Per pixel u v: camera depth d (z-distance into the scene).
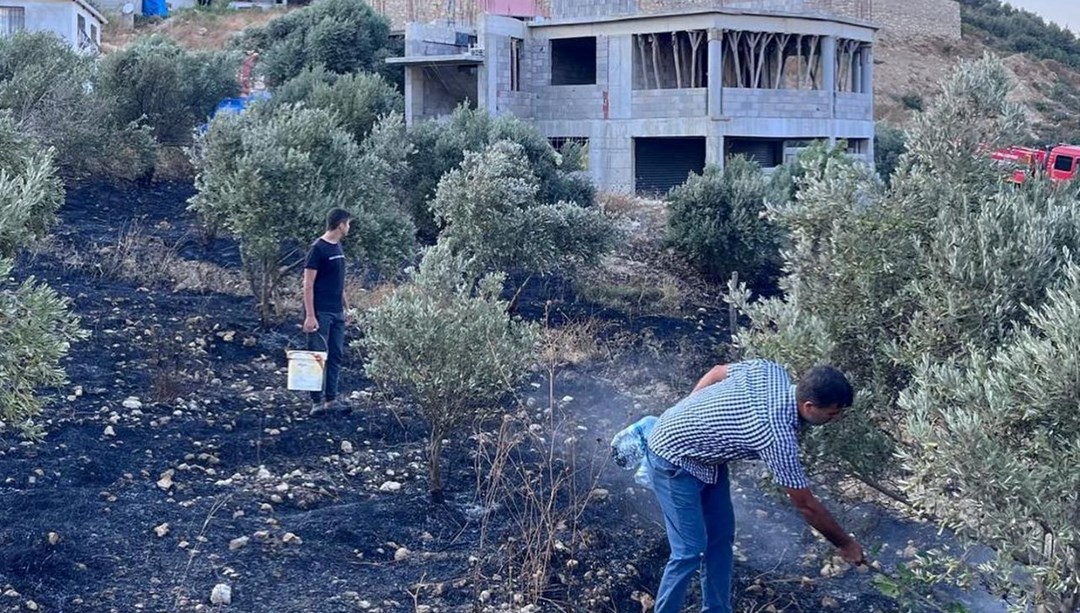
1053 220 6.07
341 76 24.95
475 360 7.15
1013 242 5.90
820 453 6.17
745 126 25.53
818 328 6.20
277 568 6.26
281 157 10.63
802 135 26.42
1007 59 63.75
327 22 29.22
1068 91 63.62
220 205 10.74
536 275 14.98
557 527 6.72
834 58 27.16
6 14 29.38
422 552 6.61
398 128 16.55
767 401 5.17
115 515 6.65
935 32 62.97
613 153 26.22
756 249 16.00
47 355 5.41
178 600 5.81
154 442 7.90
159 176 17.88
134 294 11.46
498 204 13.24
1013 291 5.87
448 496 7.43
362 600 6.01
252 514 6.91
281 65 29.44
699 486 5.45
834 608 6.36
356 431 8.65
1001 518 4.93
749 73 26.70
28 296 5.41
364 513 7.00
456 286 7.76
